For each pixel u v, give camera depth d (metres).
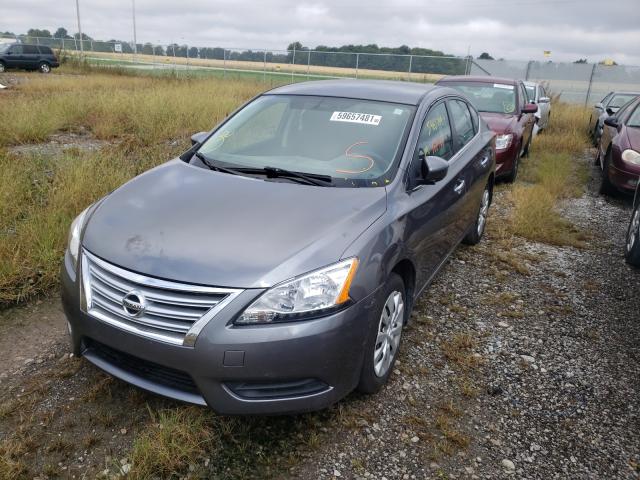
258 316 2.39
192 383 2.51
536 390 3.23
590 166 10.22
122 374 2.65
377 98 3.96
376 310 2.73
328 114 3.85
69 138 9.34
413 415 2.94
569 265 5.20
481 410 3.02
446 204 3.84
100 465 2.48
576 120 15.37
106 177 5.78
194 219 2.79
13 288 3.90
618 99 13.54
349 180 3.27
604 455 2.73
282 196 3.04
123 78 22.33
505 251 5.46
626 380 3.38
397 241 2.95
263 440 2.68
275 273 2.45
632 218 5.34
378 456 2.64
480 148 4.96
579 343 3.79
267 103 4.16
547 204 6.81
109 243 2.69
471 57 25.78
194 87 16.14
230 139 3.85
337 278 2.54
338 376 2.59
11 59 27.80
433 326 3.90
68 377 3.09
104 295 2.61
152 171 3.56
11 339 3.45
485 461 2.65
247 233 2.67
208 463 2.52
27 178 5.86
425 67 26.03
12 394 2.93
